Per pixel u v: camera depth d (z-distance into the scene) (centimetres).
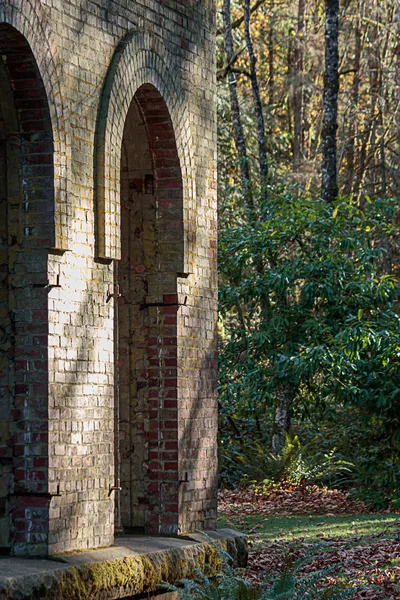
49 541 679
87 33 742
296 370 1616
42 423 682
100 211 750
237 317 1827
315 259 1705
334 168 1967
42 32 678
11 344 693
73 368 714
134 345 852
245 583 716
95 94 752
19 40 657
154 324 849
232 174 2708
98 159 752
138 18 812
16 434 687
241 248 1794
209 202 920
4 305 696
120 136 778
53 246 686
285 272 1695
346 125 3011
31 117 688
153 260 853
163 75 838
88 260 738
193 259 869
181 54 879
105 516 748
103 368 753
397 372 1627
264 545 1190
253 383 1705
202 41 918
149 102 835
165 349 846
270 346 1725
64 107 704
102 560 701
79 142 730
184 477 846
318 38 2917
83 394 725
